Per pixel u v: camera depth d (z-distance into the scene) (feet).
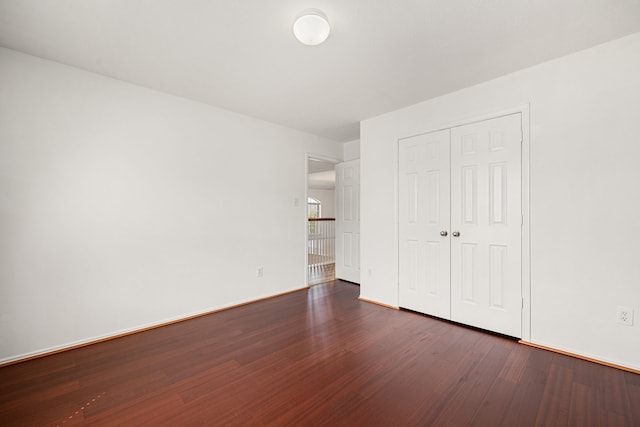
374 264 11.40
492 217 8.30
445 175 9.34
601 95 6.62
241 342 7.84
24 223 6.88
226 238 10.74
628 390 5.60
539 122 7.47
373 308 10.66
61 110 7.38
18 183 6.81
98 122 7.95
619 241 6.43
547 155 7.36
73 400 5.39
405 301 10.44
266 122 12.07
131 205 8.50
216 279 10.43
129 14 5.53
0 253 6.60
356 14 5.49
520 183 7.79
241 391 5.67
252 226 11.55
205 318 9.68
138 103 8.66
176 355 7.11
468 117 8.78
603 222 6.61
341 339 8.00
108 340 7.98
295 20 5.61
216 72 7.86
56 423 4.80
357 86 8.71
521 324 7.77
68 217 7.47
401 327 8.82
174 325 9.07
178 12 5.47
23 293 6.86
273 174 12.32
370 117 11.51
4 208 6.64
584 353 6.81
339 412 5.05
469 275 8.80
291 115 11.36
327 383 5.91
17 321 6.79
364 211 11.77
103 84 8.04
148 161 8.85
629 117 6.31
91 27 5.94
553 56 7.10
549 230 7.32
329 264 19.71
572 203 7.00
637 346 6.22
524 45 6.60
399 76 8.07
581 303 6.87
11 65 6.75
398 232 10.63
